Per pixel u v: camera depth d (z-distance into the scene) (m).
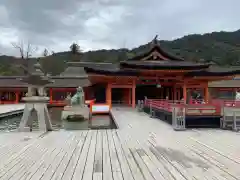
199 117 10.17
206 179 4.12
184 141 7.30
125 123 11.59
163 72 21.03
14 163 4.98
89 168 4.64
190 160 5.26
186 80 22.05
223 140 7.47
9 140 7.29
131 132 8.91
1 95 33.78
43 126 9.19
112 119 14.66
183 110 9.78
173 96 25.50
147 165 4.86
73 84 33.84
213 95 31.84
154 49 23.31
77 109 16.70
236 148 6.41
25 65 53.12
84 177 4.17
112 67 23.67
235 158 5.45
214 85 30.23
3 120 18.55
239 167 4.81
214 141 7.31
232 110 9.73
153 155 5.64
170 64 21.47
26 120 9.12
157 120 12.84
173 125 10.00
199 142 7.16
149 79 22.58
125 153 5.80
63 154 5.68
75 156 5.50
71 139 7.48
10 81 34.47
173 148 6.38
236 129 9.22
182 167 4.77
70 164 4.90
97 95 34.09
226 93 33.41
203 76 19.80
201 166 4.85
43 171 4.48
